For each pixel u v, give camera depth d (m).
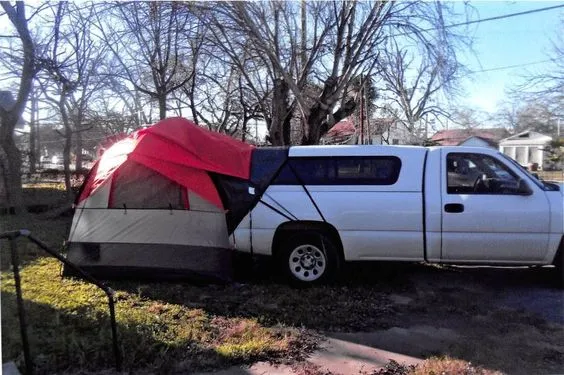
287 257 6.81
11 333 4.79
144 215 7.05
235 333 5.07
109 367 4.31
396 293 6.57
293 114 19.00
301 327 5.32
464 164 6.72
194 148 6.95
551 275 7.37
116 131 21.56
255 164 7.00
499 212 6.50
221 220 6.90
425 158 6.76
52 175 23.55
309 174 6.86
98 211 7.14
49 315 5.38
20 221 12.37
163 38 16.39
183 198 6.99
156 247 6.97
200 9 14.31
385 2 15.12
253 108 19.41
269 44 15.11
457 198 6.56
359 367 4.40
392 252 6.69
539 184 6.62
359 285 6.86
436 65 15.62
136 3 14.61
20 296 4.00
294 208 6.75
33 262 7.95
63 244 8.93
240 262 7.60
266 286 6.81
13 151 13.27
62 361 4.36
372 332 5.24
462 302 6.18
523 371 4.33
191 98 17.50
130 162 7.11
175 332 5.02
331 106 15.71
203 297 6.28
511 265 6.66
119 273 6.93
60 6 14.12
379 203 6.65
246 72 17.20
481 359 4.56
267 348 4.69
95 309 5.60
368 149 6.87
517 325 5.43
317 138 15.88
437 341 5.01
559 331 5.27
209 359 4.45
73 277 6.99
